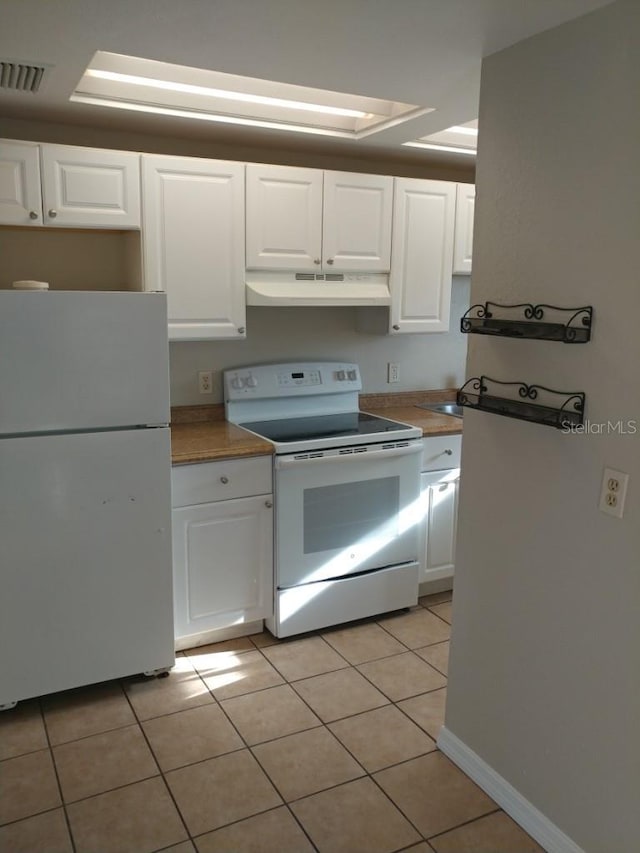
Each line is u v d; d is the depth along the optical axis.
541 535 1.95
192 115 2.70
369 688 2.73
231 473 2.85
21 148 2.56
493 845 1.99
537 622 1.98
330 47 1.97
